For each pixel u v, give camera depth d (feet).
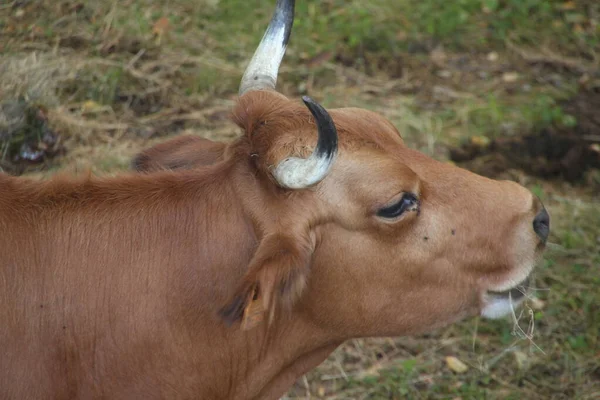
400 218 40.45
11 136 67.82
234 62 84.58
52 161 69.10
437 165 42.47
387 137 42.42
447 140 81.35
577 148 81.30
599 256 70.49
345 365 62.28
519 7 98.78
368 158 39.88
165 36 84.12
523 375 61.62
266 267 37.27
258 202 40.14
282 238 38.63
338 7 94.89
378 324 43.57
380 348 63.57
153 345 40.81
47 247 39.86
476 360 62.59
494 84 89.51
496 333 64.80
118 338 40.37
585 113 86.48
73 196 41.14
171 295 40.81
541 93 88.79
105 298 40.19
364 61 89.76
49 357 39.58
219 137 75.92
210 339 41.78
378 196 39.50
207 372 42.37
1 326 38.55
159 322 40.73
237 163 41.11
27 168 67.82
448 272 42.45
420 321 43.73
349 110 43.01
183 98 79.82
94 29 80.64
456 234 41.75
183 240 41.09
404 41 92.94
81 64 76.69
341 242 40.75
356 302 42.52
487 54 93.81
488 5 96.89
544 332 64.39
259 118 40.75
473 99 86.74
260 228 39.88
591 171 79.92
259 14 90.43
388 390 60.44
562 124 84.02
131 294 40.47
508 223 42.22
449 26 94.68
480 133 82.53
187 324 41.19
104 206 41.11
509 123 83.87
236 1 90.27
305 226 39.42
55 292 39.63
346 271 41.52
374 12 94.68
